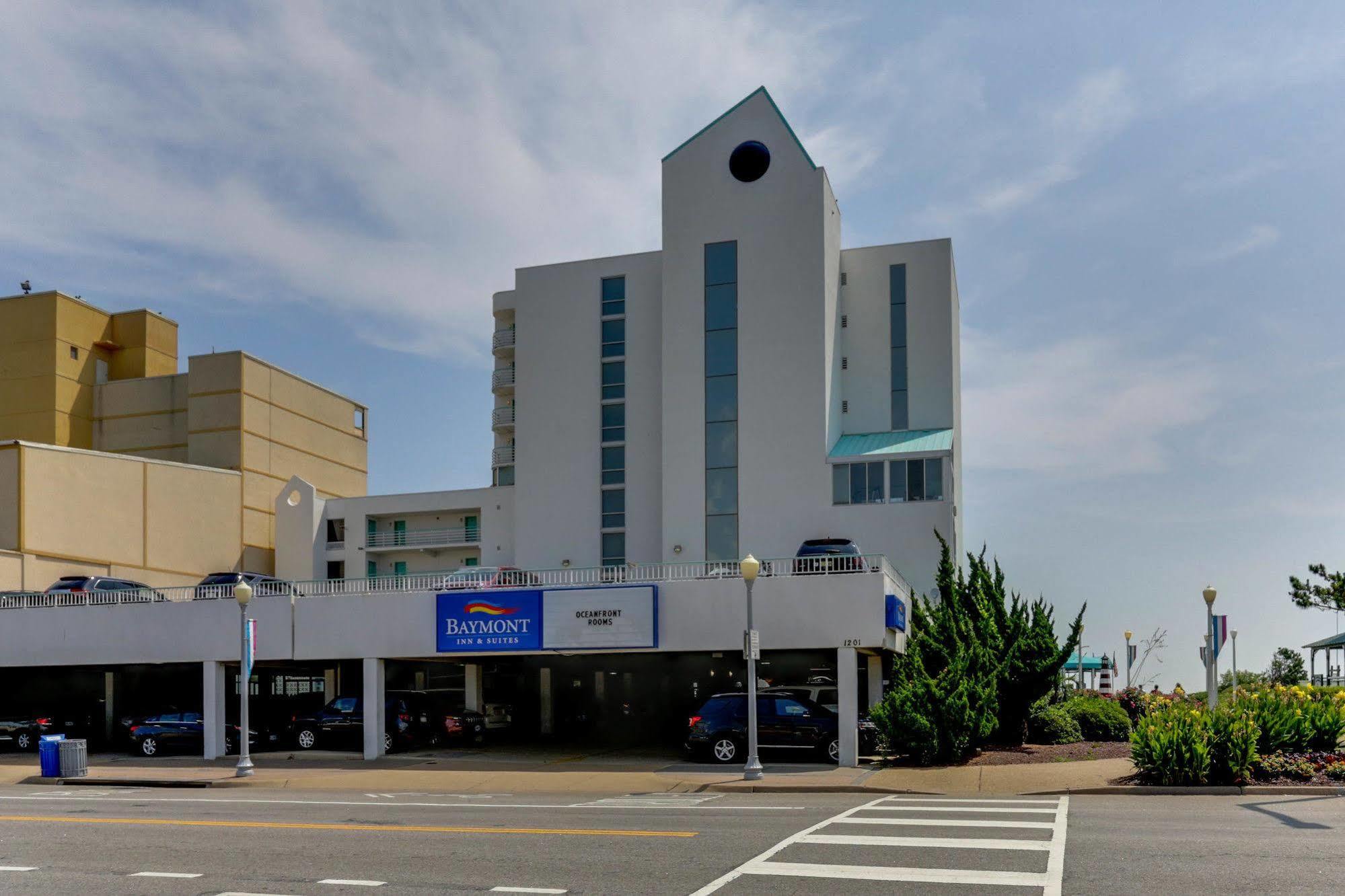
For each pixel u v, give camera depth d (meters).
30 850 13.92
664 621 28.67
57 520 48.62
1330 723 22.27
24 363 64.12
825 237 45.38
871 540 42.88
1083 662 47.88
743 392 45.31
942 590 27.09
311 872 12.01
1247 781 19.44
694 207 46.81
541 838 14.12
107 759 32.00
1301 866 11.34
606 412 49.31
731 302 45.91
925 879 10.85
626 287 49.72
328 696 38.28
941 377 47.00
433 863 12.41
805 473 44.09
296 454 66.50
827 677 39.19
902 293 47.94
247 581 38.34
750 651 23.20
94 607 33.53
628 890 10.63
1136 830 14.05
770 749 27.48
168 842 14.46
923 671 24.64
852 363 48.00
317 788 24.08
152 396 64.81
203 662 32.44
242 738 26.55
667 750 32.12
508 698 40.41
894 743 24.97
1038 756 24.41
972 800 18.78
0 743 36.78
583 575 32.31
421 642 30.45
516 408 50.44
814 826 14.85
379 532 59.19
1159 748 19.66
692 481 45.38
